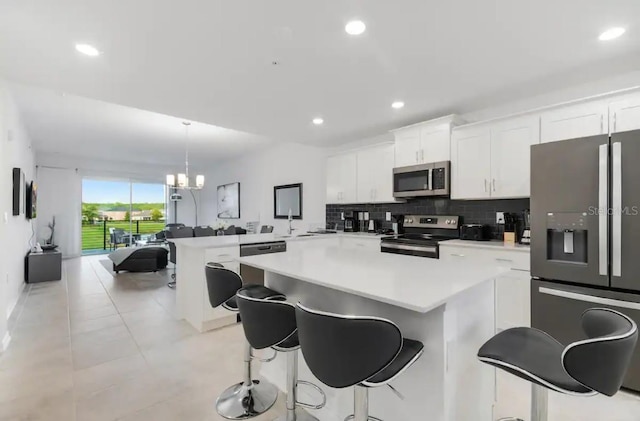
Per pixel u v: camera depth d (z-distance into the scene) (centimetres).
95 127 507
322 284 147
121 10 172
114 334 296
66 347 267
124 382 215
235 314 327
